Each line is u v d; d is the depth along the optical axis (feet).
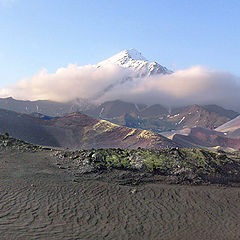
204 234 45.65
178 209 55.72
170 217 51.34
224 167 84.43
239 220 52.90
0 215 43.04
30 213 45.52
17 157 90.79
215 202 61.36
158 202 58.39
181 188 68.44
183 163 80.59
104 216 48.49
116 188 64.54
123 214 50.44
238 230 48.37
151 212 52.80
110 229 43.52
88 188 62.64
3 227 38.58
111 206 53.72
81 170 75.41
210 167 81.76
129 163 79.82
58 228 41.14
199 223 49.98
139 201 57.93
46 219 43.96
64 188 60.95
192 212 54.85
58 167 79.15
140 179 72.23
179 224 48.67
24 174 69.77
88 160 79.92
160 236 43.24
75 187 62.44
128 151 87.56
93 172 74.49
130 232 43.34
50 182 64.39
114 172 75.20
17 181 62.85
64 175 71.56
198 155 87.04
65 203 52.29
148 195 62.03
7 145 105.09
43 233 38.55
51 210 48.11
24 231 38.29
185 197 62.64
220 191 69.05
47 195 55.47
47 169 76.64
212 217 53.36
